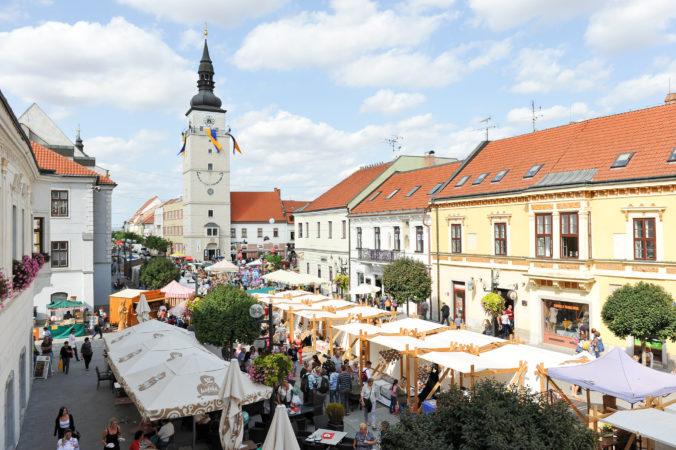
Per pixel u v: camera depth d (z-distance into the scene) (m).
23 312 15.66
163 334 15.27
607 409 13.09
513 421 7.22
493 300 23.80
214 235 76.31
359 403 16.38
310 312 22.70
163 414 10.80
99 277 38.31
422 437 7.61
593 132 24.70
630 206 20.12
